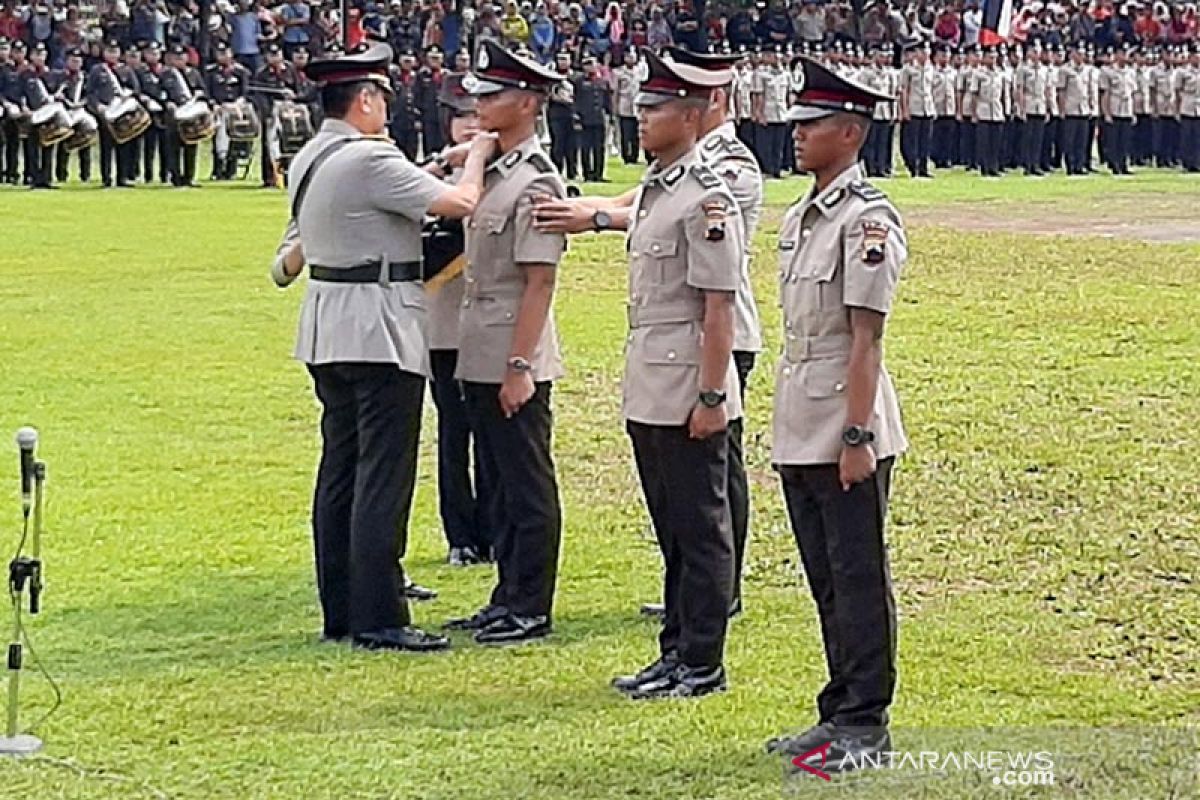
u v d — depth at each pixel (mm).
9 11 40688
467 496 10742
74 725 7793
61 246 25297
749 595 10031
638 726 7770
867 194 7098
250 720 7879
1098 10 45875
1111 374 16359
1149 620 9461
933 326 18938
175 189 34562
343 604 9172
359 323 8852
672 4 45625
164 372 16672
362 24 41000
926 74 39656
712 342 7984
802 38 45469
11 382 16188
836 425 7129
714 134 9172
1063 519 11578
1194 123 41688
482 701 8148
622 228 8914
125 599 9914
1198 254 24688
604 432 14266
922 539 11141
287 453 13656
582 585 10258
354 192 8836
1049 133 40656
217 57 36938
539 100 9148
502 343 9078
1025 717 7902
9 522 11570
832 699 7457
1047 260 23953
